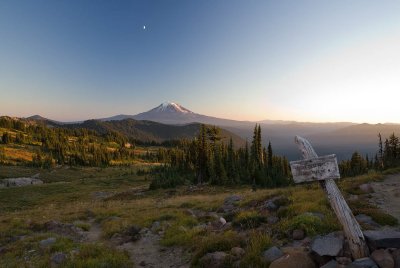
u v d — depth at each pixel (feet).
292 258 26.43
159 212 83.51
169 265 38.14
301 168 26.12
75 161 602.44
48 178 445.78
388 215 38.14
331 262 25.20
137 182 359.66
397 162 247.91
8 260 44.29
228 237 37.45
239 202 78.59
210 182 244.83
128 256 43.37
